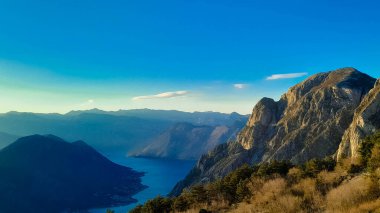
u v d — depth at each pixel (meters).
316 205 22.45
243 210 26.16
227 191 32.56
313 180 26.91
